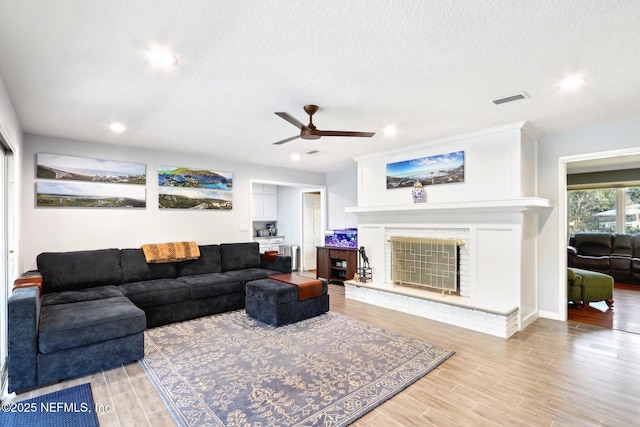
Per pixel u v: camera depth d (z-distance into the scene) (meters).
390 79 2.45
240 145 4.52
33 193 3.85
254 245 5.45
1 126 2.35
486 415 2.07
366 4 1.58
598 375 2.58
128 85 2.53
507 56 2.11
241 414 2.07
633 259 6.10
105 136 4.00
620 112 3.19
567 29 1.80
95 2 1.55
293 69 2.28
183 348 3.11
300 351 3.03
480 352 3.02
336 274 6.45
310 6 1.59
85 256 3.87
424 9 1.62
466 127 3.69
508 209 3.59
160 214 4.81
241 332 3.54
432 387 2.41
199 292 4.02
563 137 3.89
